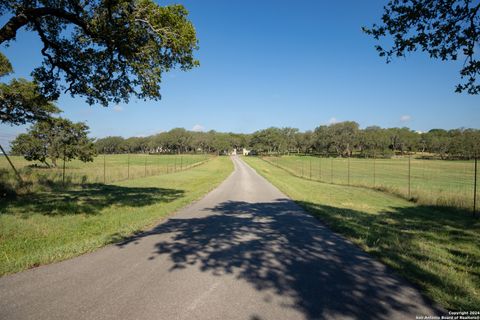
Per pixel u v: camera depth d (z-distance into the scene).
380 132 123.12
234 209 12.23
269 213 11.33
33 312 3.53
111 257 5.70
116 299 3.89
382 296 4.04
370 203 15.94
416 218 11.48
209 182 26.11
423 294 4.12
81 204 12.16
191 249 6.27
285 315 3.50
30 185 17.31
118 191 17.53
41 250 6.06
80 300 3.85
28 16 9.72
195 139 146.88
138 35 10.92
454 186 29.91
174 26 11.20
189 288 4.26
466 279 4.69
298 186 24.88
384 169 59.88
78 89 12.62
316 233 7.96
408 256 5.86
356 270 5.06
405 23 6.80
